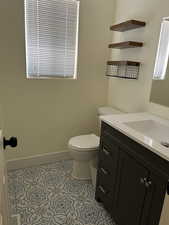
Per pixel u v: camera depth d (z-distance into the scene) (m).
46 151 2.42
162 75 1.65
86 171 2.11
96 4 2.18
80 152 1.89
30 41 2.04
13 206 1.69
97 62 2.39
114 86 2.38
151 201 1.09
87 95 2.46
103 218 1.61
